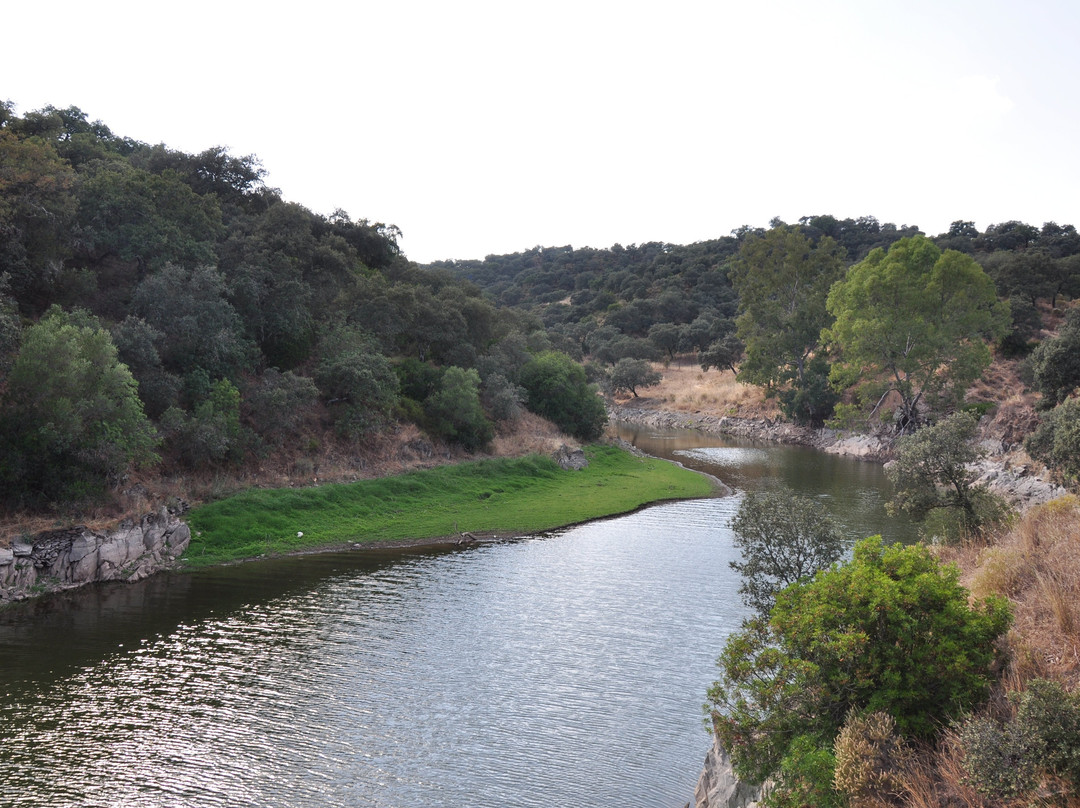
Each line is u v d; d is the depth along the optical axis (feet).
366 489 159.43
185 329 142.10
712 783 53.31
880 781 35.55
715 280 631.15
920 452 87.30
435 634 91.71
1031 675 38.42
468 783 59.88
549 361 263.29
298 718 69.62
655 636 91.61
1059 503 61.87
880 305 265.13
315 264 205.57
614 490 192.34
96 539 108.27
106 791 57.00
